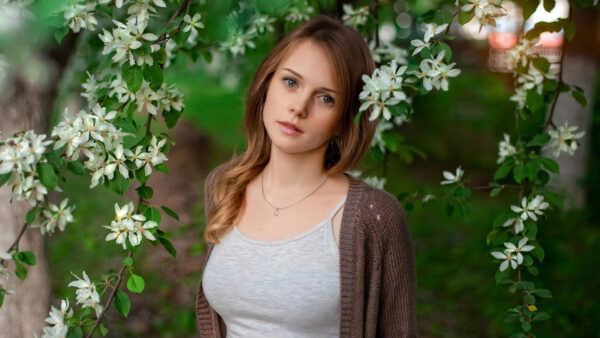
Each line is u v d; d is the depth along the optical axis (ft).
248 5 7.09
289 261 5.13
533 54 6.37
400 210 5.44
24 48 4.40
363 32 7.84
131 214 5.07
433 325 13.48
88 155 4.80
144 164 5.14
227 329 5.70
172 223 20.42
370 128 5.50
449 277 15.57
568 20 6.01
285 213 5.41
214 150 32.37
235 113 36.50
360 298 5.13
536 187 6.32
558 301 12.65
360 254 5.13
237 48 7.48
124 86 5.43
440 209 21.70
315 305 5.06
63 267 15.44
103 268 15.58
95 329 5.28
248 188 5.75
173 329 13.00
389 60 7.64
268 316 5.15
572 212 16.24
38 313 8.55
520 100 6.69
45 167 4.47
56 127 4.71
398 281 5.42
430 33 5.13
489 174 27.43
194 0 5.45
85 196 21.33
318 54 5.02
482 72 29.14
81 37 8.11
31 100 7.79
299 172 5.42
